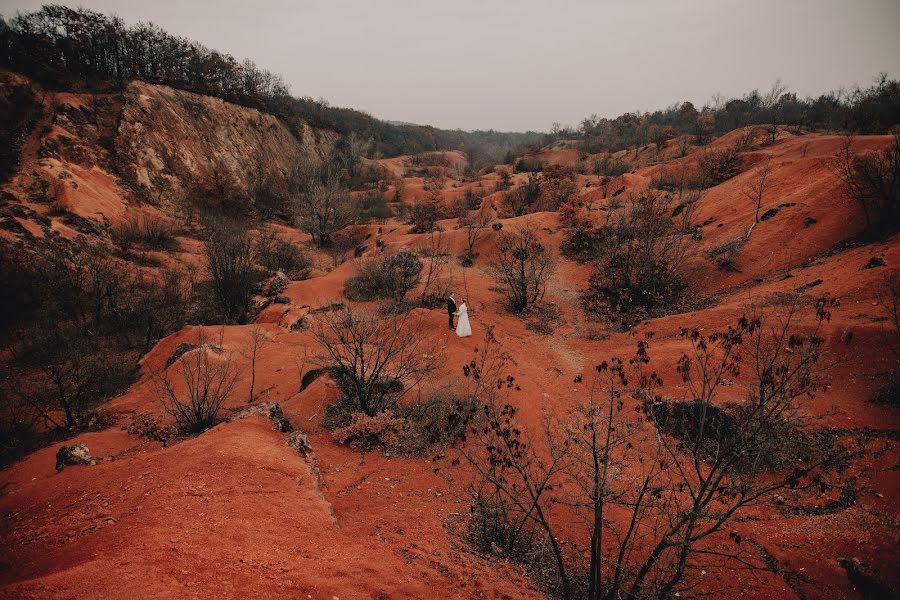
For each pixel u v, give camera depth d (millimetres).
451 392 12219
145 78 56031
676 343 15547
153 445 10555
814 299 15594
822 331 12992
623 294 22688
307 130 81438
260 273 30375
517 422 11172
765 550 6688
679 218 30578
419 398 12023
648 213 25797
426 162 129250
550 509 7930
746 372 12297
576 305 23438
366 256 35469
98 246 31953
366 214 60531
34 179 36125
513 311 22844
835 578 6078
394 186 83750
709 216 28734
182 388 14531
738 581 6098
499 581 5488
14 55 45906
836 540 6738
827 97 78500
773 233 22750
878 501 7348
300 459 8031
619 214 33406
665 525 7383
